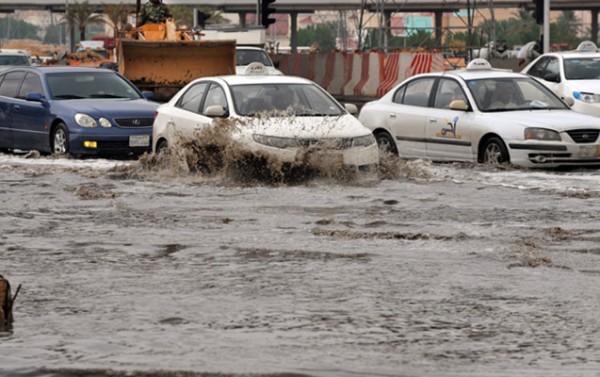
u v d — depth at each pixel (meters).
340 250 19.95
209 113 32.47
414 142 38.38
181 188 30.14
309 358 12.29
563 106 37.94
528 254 19.41
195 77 55.34
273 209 25.91
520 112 36.66
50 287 16.50
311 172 31.14
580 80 49.84
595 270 17.91
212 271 17.84
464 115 36.69
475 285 16.61
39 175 33.66
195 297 15.74
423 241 21.05
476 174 33.56
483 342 13.12
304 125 31.36
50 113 41.38
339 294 15.96
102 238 21.47
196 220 24.06
